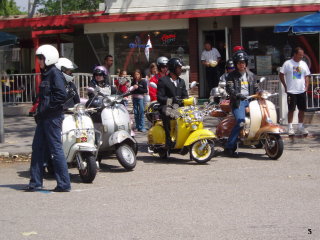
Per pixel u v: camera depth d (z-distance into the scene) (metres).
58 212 7.36
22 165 11.55
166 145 11.15
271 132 10.87
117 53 21.97
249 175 9.61
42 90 8.52
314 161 10.84
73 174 10.27
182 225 6.61
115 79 17.98
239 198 7.91
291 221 6.69
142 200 7.94
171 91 11.09
